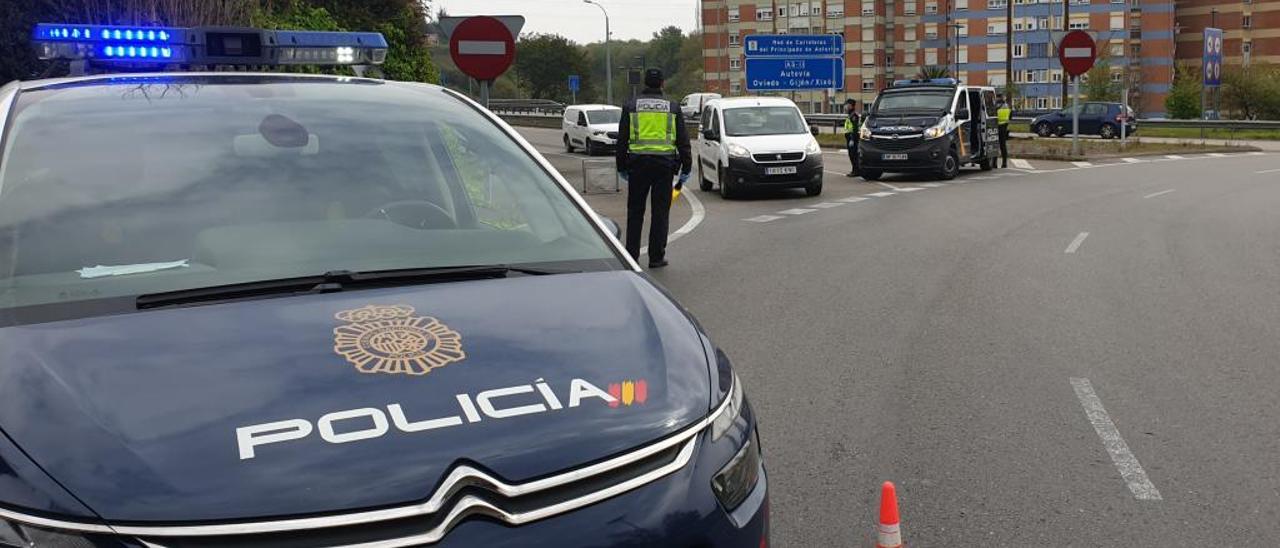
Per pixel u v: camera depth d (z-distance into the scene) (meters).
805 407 5.79
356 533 1.93
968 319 8.10
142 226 2.83
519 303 2.61
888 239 12.96
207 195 2.98
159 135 3.16
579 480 2.10
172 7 9.65
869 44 100.56
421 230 3.11
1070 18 94.56
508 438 2.09
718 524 2.22
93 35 4.02
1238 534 4.08
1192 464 4.84
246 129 3.27
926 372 6.52
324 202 3.08
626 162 10.61
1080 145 36.62
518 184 3.40
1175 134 48.03
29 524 1.86
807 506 4.38
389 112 3.55
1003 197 18.70
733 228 14.31
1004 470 4.79
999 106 26.59
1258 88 65.94
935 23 100.81
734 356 6.98
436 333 2.39
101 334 2.32
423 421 2.09
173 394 2.10
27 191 2.84
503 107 66.62
